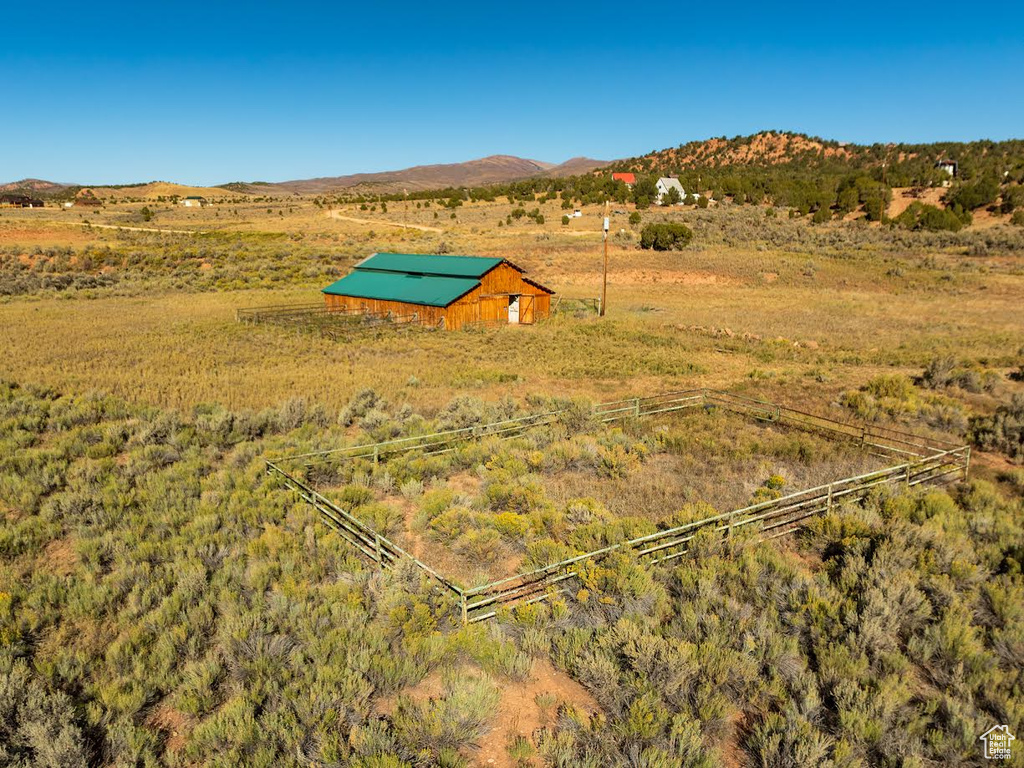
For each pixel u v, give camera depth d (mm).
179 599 8375
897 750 5930
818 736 5871
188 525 10672
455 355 27984
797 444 15398
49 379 21219
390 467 13617
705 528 10219
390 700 6855
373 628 7773
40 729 5883
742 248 72562
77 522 10828
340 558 9609
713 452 15109
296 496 12078
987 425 16156
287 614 8078
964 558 9344
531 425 16859
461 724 6258
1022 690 6828
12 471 12930
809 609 8234
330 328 33719
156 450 14375
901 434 15852
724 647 7430
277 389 20750
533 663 7488
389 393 20641
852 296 49656
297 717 6391
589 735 6184
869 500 11867
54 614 8156
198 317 37062
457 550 10086
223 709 6414
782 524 11281
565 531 10703
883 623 7812
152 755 5957
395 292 38906
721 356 28500
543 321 39062
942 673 7109
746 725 6504
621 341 31875
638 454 14789
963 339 32094
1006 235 72625
